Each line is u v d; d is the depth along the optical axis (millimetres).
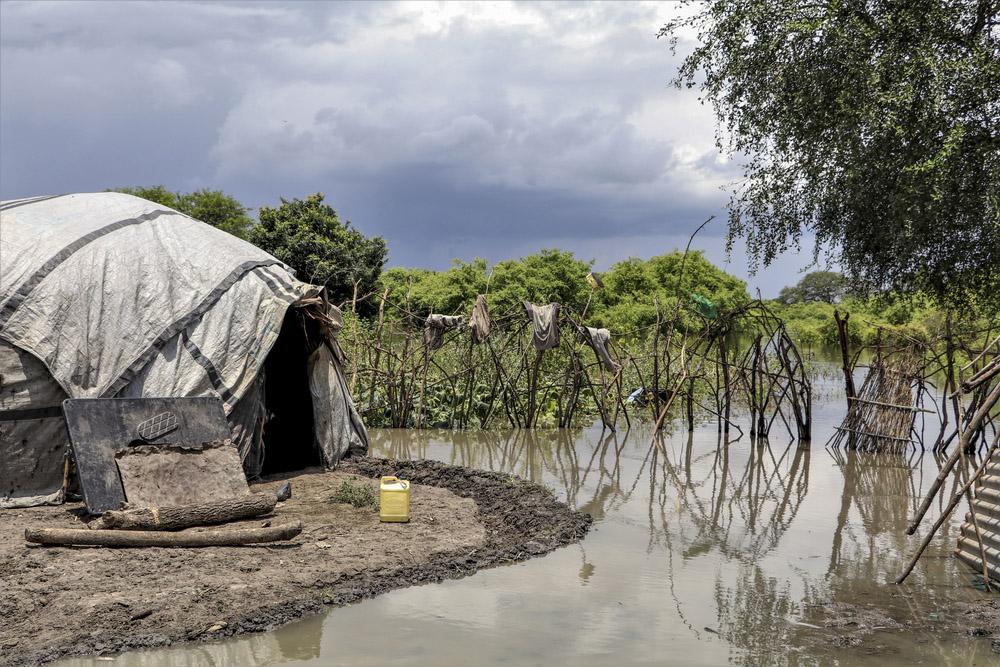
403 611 6371
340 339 17781
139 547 7719
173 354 10133
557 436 16016
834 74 12961
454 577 7250
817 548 8414
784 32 13031
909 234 12242
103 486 8727
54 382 9664
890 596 6914
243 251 11531
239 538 7816
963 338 16234
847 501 10703
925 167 11461
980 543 7199
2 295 9648
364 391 17031
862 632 6086
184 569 7055
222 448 9422
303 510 9273
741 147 14859
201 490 8945
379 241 36438
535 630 6031
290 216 35844
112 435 9070
